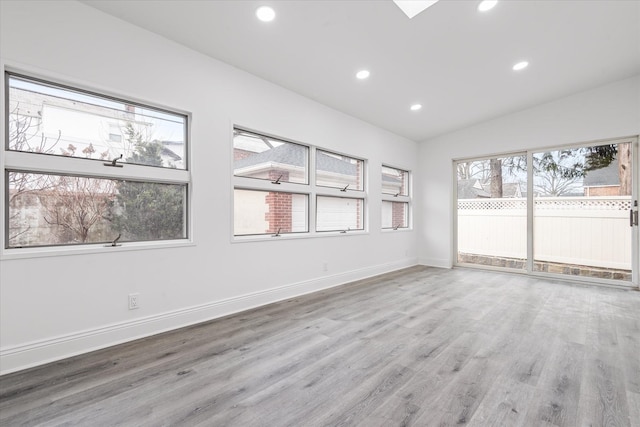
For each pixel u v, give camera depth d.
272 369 1.99
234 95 3.17
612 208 4.41
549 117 4.76
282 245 3.65
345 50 3.01
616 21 2.90
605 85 4.33
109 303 2.34
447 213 5.84
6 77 2.00
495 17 2.72
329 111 4.30
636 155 4.21
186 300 2.78
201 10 2.35
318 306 3.36
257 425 1.46
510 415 1.53
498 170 5.41
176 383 1.82
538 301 3.56
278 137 3.65
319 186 4.19
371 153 5.05
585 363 2.07
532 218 5.02
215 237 2.99
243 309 3.22
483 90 4.17
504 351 2.26
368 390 1.76
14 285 1.96
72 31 2.18
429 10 2.56
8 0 1.94
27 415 1.52
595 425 1.45
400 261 5.71
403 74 3.57
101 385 1.79
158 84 2.61
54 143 2.19
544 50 3.31
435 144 5.99
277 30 2.65
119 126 2.48
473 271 5.44
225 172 3.07
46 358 2.05
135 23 2.47
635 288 4.18
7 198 2.01
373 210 5.07
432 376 1.91
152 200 2.66
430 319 2.94
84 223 2.32
